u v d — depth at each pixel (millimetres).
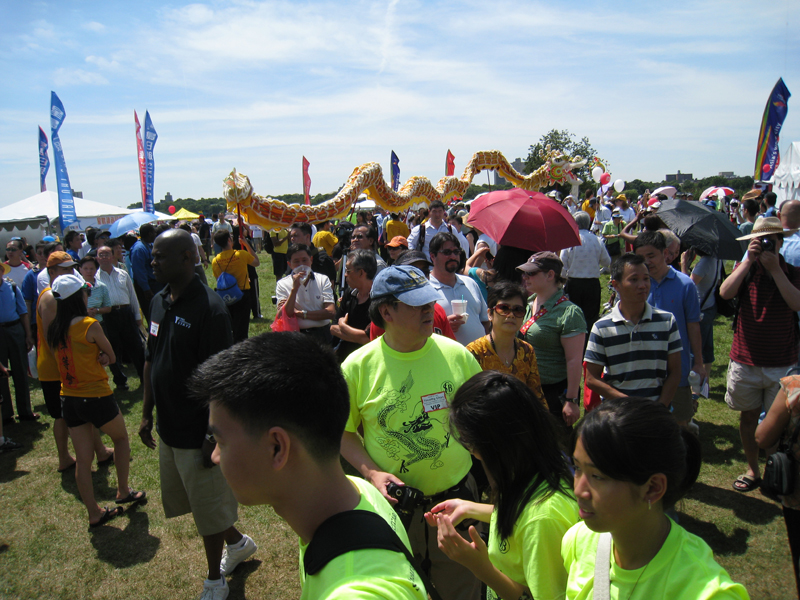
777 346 3703
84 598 3182
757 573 3105
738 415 5195
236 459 1058
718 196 18641
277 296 5129
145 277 7059
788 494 2285
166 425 2863
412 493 2117
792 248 4645
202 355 2789
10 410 5785
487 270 4758
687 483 1280
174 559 3512
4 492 4395
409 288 2225
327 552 1013
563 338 3396
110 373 7422
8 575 3383
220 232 6977
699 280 5039
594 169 18969
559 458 1627
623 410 1225
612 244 13141
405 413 2299
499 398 1601
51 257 4703
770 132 13062
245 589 3172
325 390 1088
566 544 1473
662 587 1200
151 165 13492
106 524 3910
